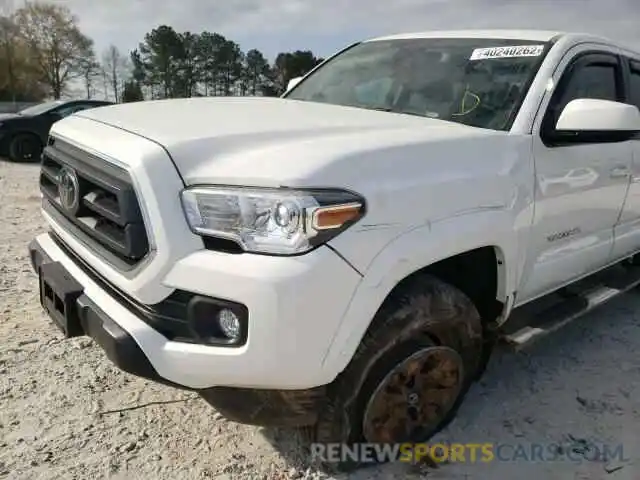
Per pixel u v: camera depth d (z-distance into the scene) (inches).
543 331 118.2
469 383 107.3
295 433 108.9
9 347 135.8
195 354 78.8
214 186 78.4
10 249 212.2
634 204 145.6
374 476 98.7
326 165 78.4
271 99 133.6
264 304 74.3
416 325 89.9
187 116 99.9
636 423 118.9
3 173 403.9
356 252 79.0
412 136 93.7
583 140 119.6
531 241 109.4
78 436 106.1
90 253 92.8
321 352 78.8
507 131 107.5
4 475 95.1
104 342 84.0
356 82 143.0
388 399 94.9
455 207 91.2
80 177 94.2
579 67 123.8
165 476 97.1
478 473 101.6
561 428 116.1
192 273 77.9
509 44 126.6
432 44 140.7
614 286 149.4
